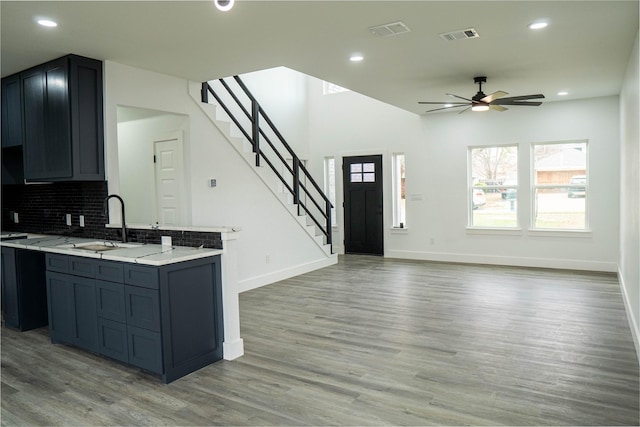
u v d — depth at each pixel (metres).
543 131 7.17
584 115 6.86
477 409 2.72
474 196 7.92
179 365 3.27
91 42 3.98
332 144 9.02
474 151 7.88
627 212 4.96
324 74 5.25
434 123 8.06
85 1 3.10
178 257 3.23
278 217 6.64
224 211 5.73
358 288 6.04
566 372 3.23
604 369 3.27
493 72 5.22
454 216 7.97
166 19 3.46
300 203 7.44
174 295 3.22
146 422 2.65
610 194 6.75
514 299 5.30
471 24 3.69
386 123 8.49
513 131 7.40
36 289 4.47
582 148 7.03
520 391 2.95
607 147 6.73
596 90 6.25
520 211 7.42
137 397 2.97
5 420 2.69
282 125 8.31
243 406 2.83
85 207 4.78
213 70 4.94
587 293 5.53
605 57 4.63
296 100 8.72
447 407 2.76
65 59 4.30
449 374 3.24
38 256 4.49
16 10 3.26
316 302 5.34
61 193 5.08
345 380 3.18
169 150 5.48
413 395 2.93
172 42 4.00
